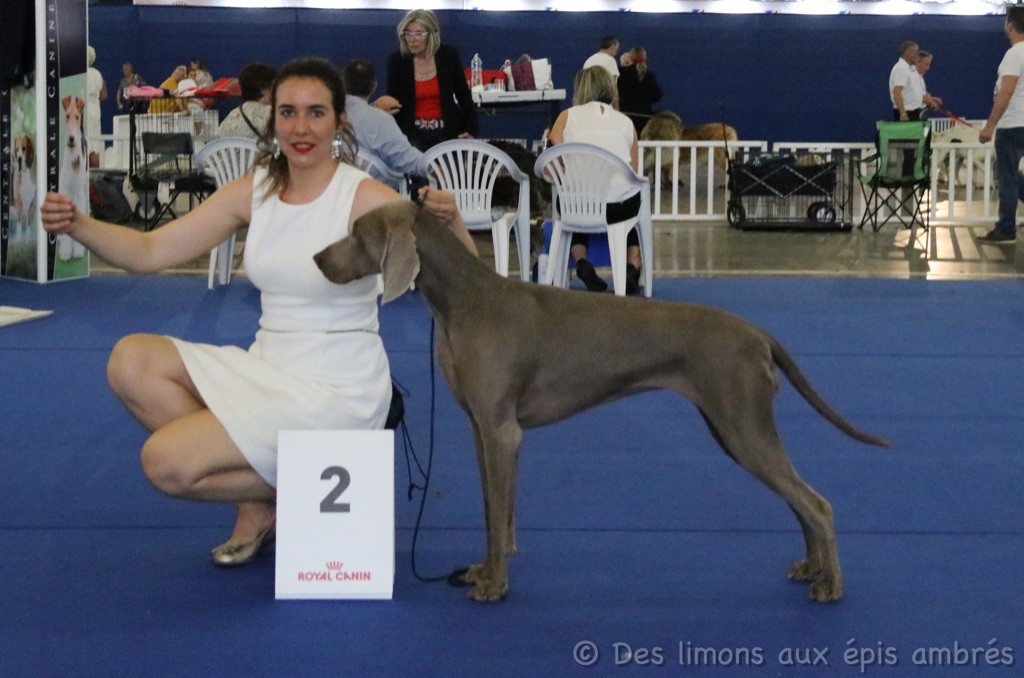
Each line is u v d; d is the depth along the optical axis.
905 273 9.20
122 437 4.66
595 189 7.77
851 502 3.98
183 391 3.32
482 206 7.74
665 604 3.15
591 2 18.20
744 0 18.20
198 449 3.13
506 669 2.76
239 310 7.40
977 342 6.61
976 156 14.99
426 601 3.16
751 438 3.03
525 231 7.87
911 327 7.02
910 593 3.22
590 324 3.08
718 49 18.08
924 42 17.98
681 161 14.69
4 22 8.02
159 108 12.89
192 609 3.09
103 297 7.81
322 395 3.24
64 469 4.27
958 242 11.06
